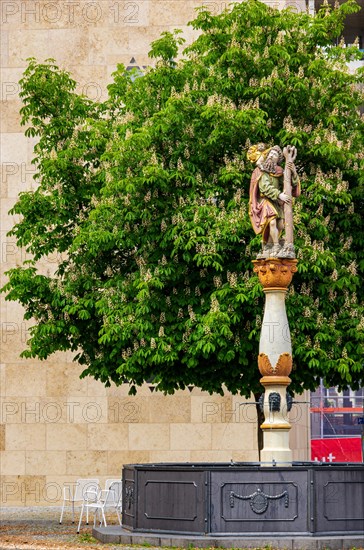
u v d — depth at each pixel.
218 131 30.09
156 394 40.78
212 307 28.59
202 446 40.44
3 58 42.94
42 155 33.44
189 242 28.88
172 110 29.94
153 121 30.44
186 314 30.09
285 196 26.48
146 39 42.88
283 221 26.78
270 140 31.69
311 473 22.98
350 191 31.47
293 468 23.09
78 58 42.88
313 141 30.59
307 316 29.47
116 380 32.00
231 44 31.17
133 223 30.61
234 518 23.09
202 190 30.75
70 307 31.02
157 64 32.22
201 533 23.20
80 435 40.72
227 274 29.75
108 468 40.53
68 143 32.34
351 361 29.00
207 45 32.28
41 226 32.22
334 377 31.16
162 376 30.55
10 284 32.16
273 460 24.98
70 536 27.88
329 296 30.33
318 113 31.66
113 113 34.53
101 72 42.81
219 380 30.72
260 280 26.55
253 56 31.16
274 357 26.05
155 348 29.28
